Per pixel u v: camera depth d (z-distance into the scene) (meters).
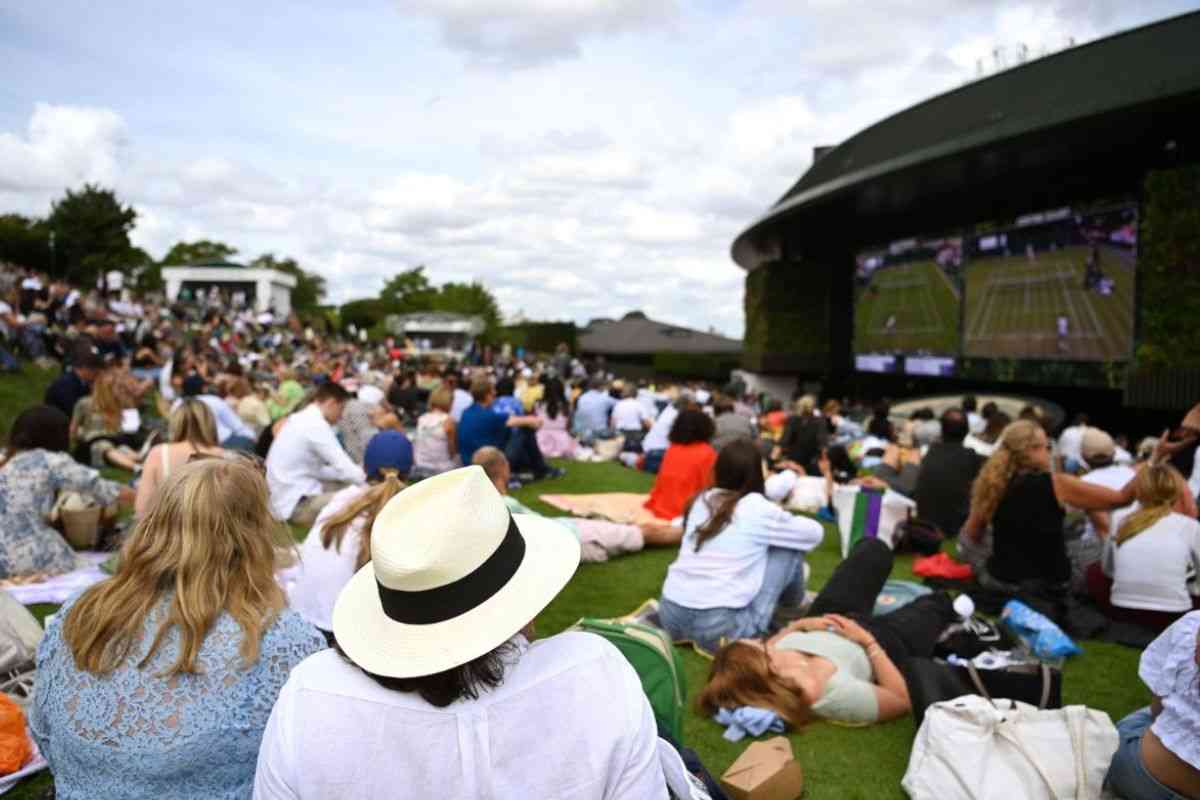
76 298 21.36
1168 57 18.00
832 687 3.92
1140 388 17.14
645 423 13.36
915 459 10.29
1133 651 4.91
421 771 1.49
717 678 4.04
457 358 38.72
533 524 1.85
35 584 5.42
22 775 3.20
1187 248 16.19
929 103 27.27
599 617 5.48
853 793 3.42
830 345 31.31
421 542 1.50
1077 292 20.22
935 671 3.86
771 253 36.69
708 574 4.73
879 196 24.28
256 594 2.14
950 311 24.81
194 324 34.62
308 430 6.80
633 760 1.57
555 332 57.25
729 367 41.91
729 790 3.18
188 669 2.01
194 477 2.13
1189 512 5.14
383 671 1.48
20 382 15.79
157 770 1.98
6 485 5.56
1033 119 17.31
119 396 9.42
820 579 6.51
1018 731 3.23
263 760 1.53
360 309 94.06
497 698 1.52
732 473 4.85
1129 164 19.17
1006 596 5.35
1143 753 2.79
